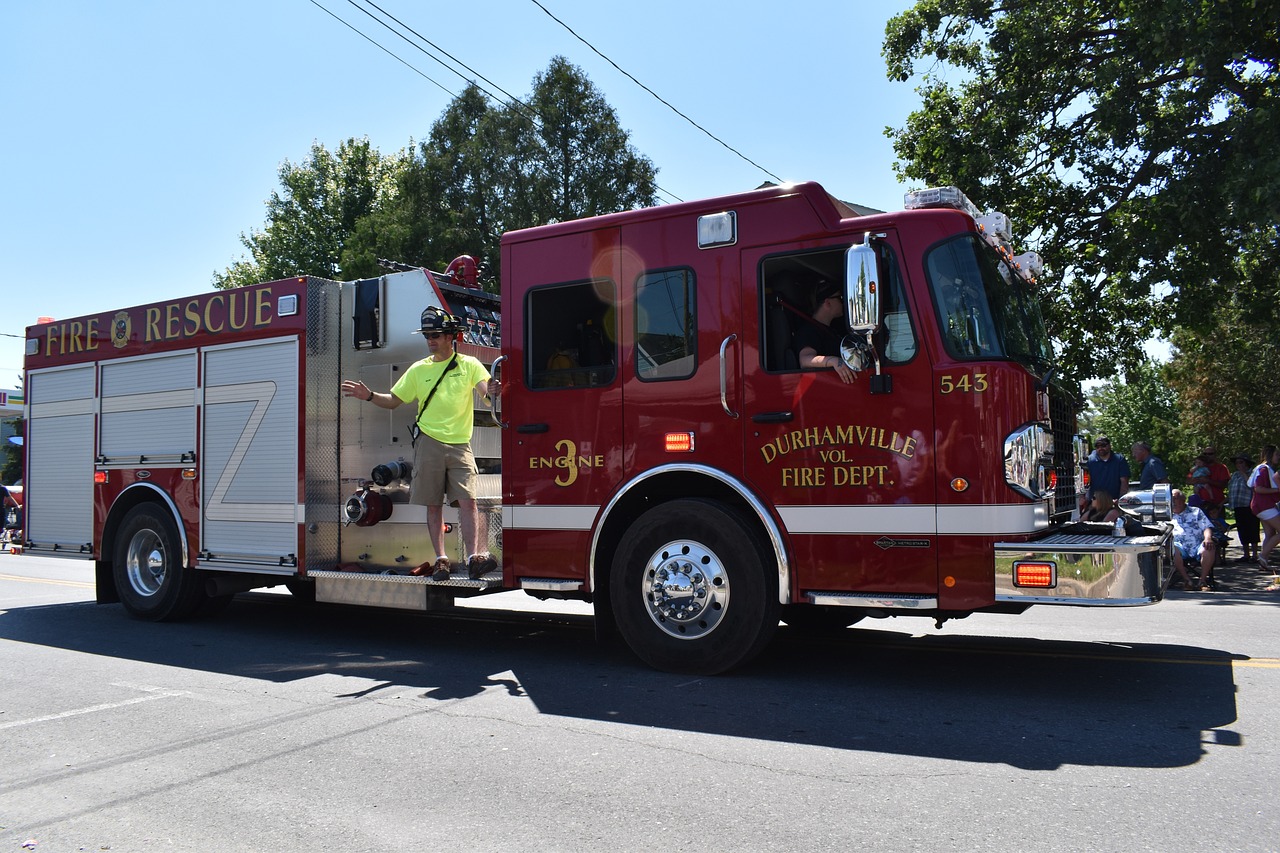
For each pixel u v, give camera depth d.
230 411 7.79
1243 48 12.60
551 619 8.54
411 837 3.38
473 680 5.92
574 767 4.14
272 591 11.23
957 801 3.62
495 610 9.24
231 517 7.74
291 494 7.33
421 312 7.20
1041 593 4.86
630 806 3.65
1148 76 13.64
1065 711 4.90
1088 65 15.11
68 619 8.75
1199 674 5.74
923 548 5.13
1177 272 13.27
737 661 5.61
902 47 16.19
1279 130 11.95
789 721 4.79
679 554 5.75
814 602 5.36
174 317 8.27
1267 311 15.16
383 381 7.37
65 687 5.89
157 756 4.42
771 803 3.64
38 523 9.38
